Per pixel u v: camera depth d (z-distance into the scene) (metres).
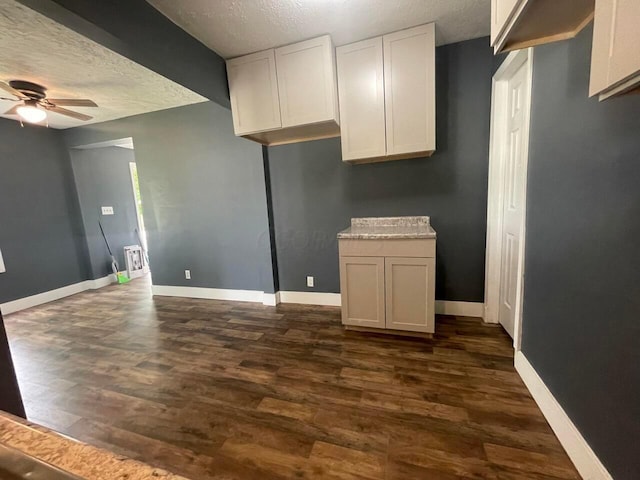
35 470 0.43
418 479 1.22
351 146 2.44
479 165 2.52
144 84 2.78
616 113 0.99
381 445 1.39
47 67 2.40
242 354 2.30
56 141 4.20
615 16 0.59
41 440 0.47
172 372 2.10
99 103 3.24
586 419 1.16
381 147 2.37
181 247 3.81
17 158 3.79
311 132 2.78
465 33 2.28
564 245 1.33
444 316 2.73
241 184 3.38
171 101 3.27
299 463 1.32
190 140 3.51
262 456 1.36
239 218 3.46
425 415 1.56
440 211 2.68
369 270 2.37
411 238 2.22
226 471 1.30
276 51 2.35
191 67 2.15
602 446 1.07
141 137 3.73
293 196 3.18
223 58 2.48
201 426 1.57
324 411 1.63
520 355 1.83
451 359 2.05
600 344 1.08
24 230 3.83
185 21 1.96
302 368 2.06
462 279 2.69
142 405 1.76
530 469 1.23
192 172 3.57
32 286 3.89
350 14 1.96
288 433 1.49
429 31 2.14
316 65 2.28
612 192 1.01
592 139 1.13
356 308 2.47
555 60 1.41
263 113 2.48
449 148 2.57
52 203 4.14
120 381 2.02
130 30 1.67
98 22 1.50
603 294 1.06
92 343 2.63
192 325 2.93
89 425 1.62
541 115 1.56
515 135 2.11
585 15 0.90
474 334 2.38
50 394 1.90
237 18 1.94
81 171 4.43
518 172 2.04
